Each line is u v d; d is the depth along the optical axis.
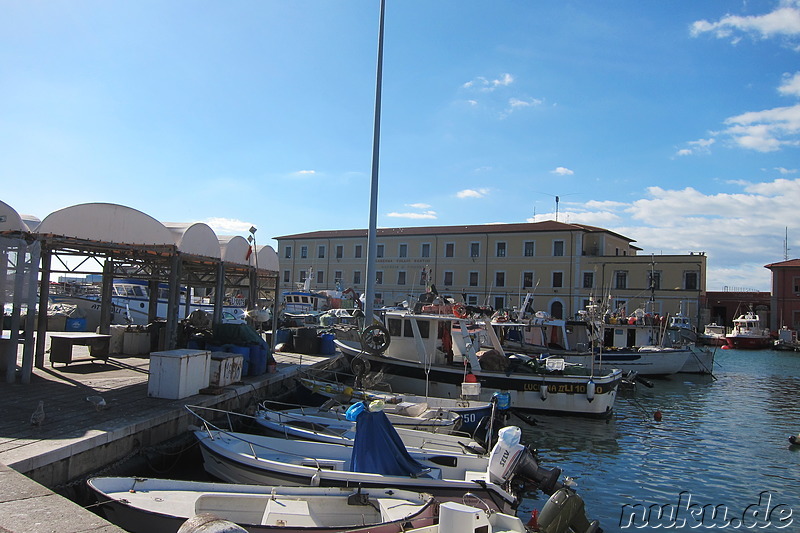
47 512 4.15
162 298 29.36
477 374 17.36
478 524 5.68
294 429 10.38
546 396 17.41
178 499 6.92
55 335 14.10
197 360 11.45
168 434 9.59
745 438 16.66
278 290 21.62
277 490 7.29
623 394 25.17
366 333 15.33
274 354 21.05
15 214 11.71
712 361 34.03
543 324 26.06
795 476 12.78
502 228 64.56
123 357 16.23
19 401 9.85
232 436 9.62
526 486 8.51
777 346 57.69
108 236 12.74
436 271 66.81
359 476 7.91
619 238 64.62
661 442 15.73
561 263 60.38
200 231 15.16
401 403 13.22
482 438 13.47
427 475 8.43
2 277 11.30
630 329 33.00
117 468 8.22
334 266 73.50
